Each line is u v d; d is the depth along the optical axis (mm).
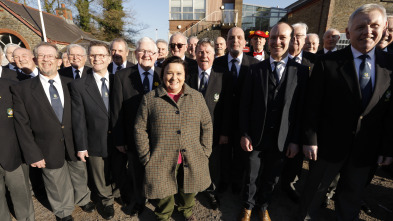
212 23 13977
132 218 2252
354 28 1561
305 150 1847
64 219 2148
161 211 2033
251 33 3203
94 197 2596
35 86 1880
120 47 3143
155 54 2170
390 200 2525
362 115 1616
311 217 2051
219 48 3143
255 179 2098
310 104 1797
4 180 1942
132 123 2102
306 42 3426
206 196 2479
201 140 1969
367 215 2271
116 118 2049
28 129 1859
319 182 1921
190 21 14992
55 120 1932
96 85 2045
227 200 2562
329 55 1746
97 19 22891
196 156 1858
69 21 17656
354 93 1606
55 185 2039
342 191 1906
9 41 12203
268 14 14219
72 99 1991
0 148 1756
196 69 2344
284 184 2643
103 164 2150
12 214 2320
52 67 1891
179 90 1845
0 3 11594
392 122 1622
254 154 2027
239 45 2516
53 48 1888
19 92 1814
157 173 1810
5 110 1768
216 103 2256
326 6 9227
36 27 12172
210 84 2240
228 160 2635
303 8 11211
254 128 1945
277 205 2467
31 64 3184
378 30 1484
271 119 1917
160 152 1789
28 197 2047
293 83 1828
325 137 1787
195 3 14750
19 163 1899
